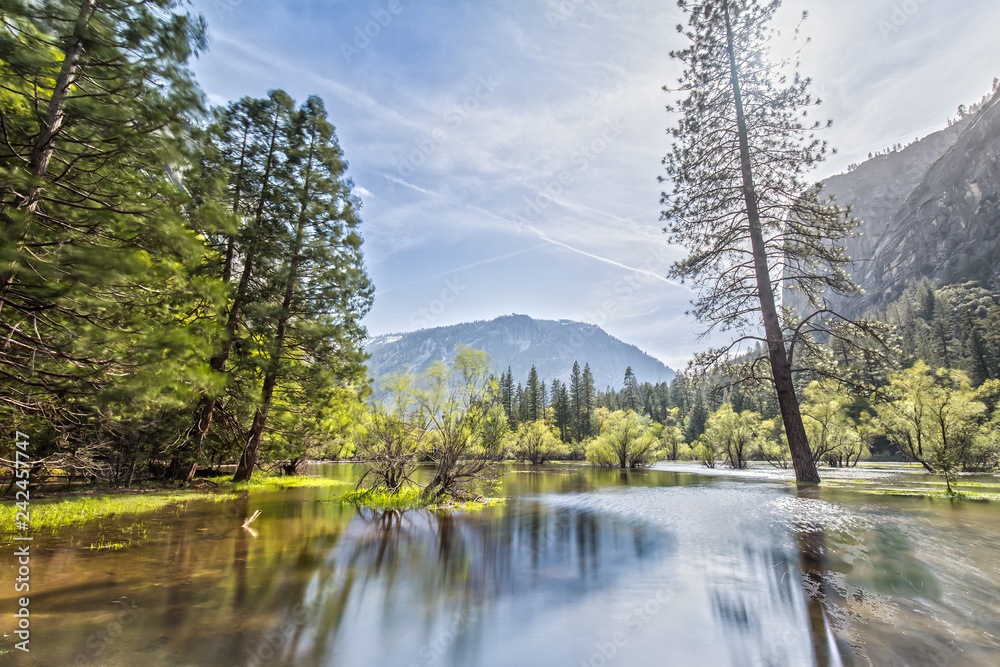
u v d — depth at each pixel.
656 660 3.73
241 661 3.55
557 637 4.19
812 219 15.37
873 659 3.76
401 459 14.43
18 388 8.91
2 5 6.40
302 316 19.48
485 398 14.63
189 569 6.11
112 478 16.38
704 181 16.64
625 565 6.66
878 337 14.53
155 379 7.88
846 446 35.75
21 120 7.69
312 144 19.97
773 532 8.24
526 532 9.23
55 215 7.86
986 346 58.31
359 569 6.38
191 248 8.02
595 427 78.12
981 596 5.17
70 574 5.70
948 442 23.45
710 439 36.91
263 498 14.38
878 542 7.42
